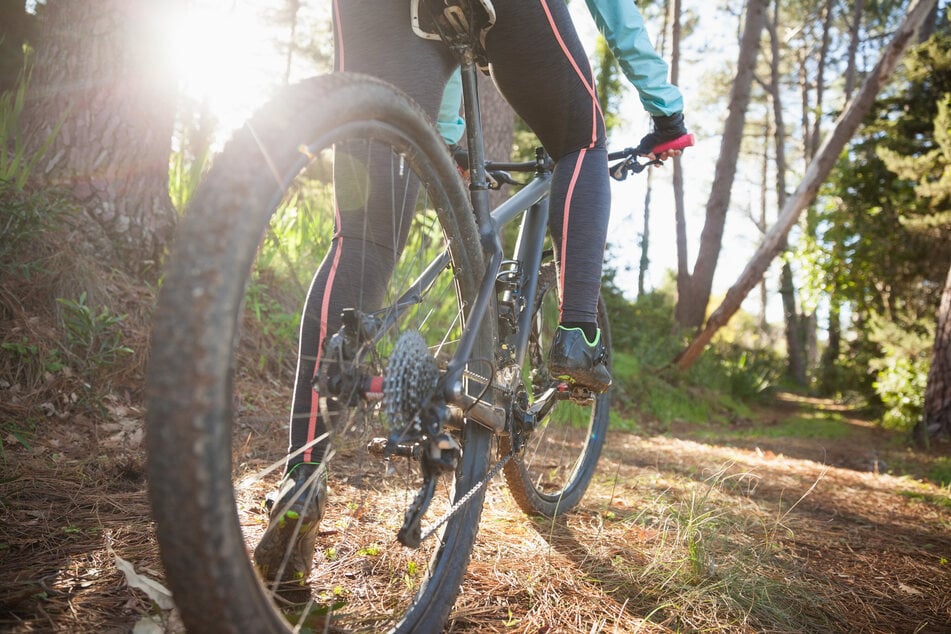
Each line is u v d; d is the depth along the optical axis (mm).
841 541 2277
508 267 1694
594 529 1990
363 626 1165
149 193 3277
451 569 1256
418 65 1322
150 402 717
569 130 1520
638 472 3174
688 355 9586
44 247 2695
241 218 760
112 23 3158
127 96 3193
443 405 1146
